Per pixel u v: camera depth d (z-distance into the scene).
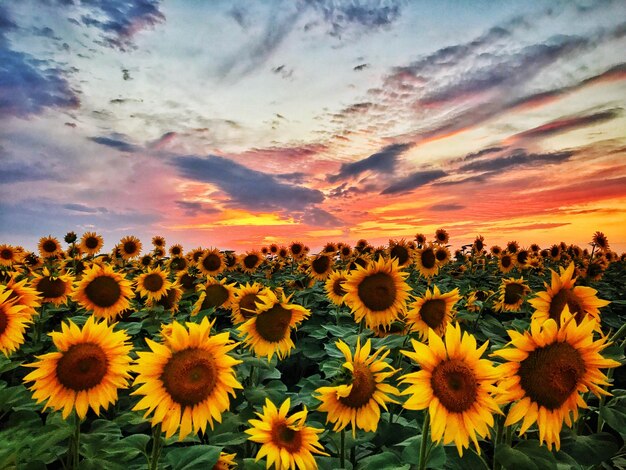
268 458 3.27
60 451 4.21
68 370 3.67
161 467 3.81
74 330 3.76
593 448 3.75
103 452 3.81
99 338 3.81
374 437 4.75
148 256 16.03
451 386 3.08
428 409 3.27
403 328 6.72
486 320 7.08
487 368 3.05
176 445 5.04
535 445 3.29
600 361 2.96
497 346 3.87
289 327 5.48
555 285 4.17
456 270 15.91
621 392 4.32
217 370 3.55
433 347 3.16
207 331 3.57
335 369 4.26
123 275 7.61
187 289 10.70
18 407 4.54
